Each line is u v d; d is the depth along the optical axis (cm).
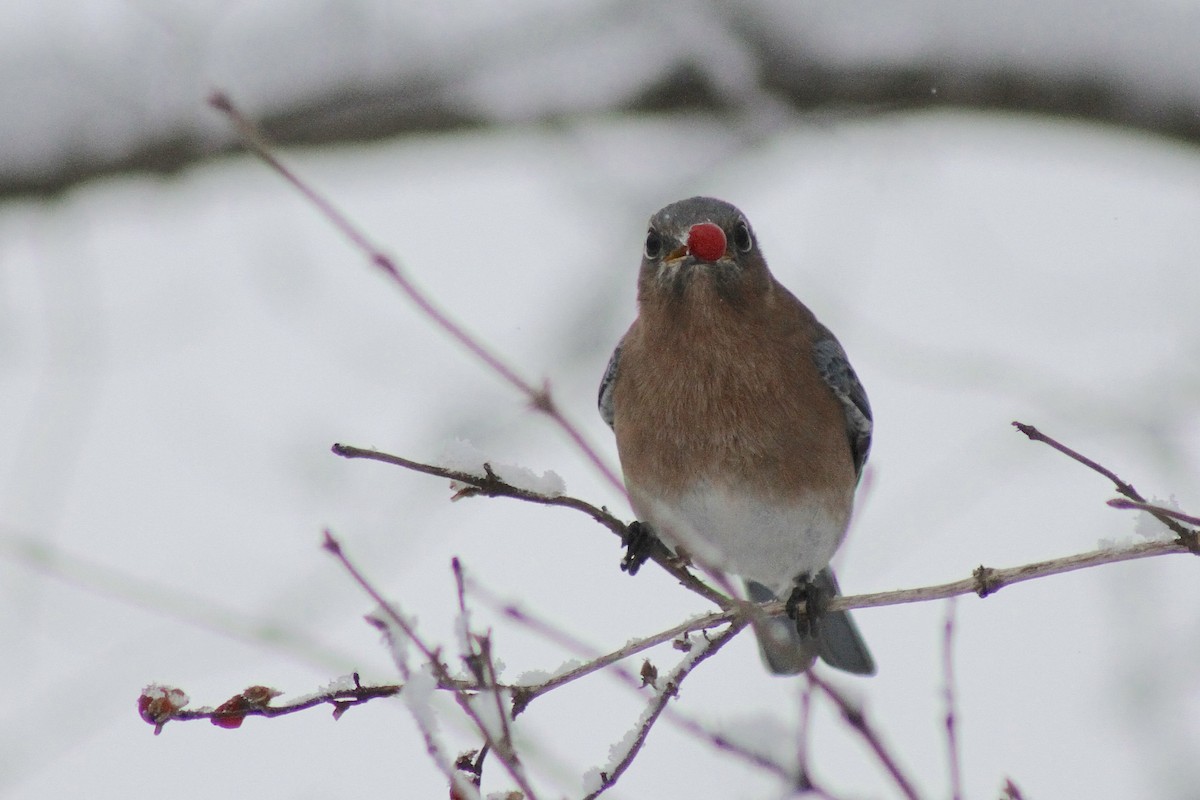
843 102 1509
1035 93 1466
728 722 601
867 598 687
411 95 1541
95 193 1539
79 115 1506
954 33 1473
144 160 1513
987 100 1482
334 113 1541
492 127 1573
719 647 657
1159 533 656
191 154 1517
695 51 1489
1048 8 1476
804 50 1495
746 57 1468
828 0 1513
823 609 968
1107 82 1449
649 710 630
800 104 1514
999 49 1458
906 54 1480
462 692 581
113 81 1514
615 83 1541
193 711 634
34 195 1519
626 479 991
